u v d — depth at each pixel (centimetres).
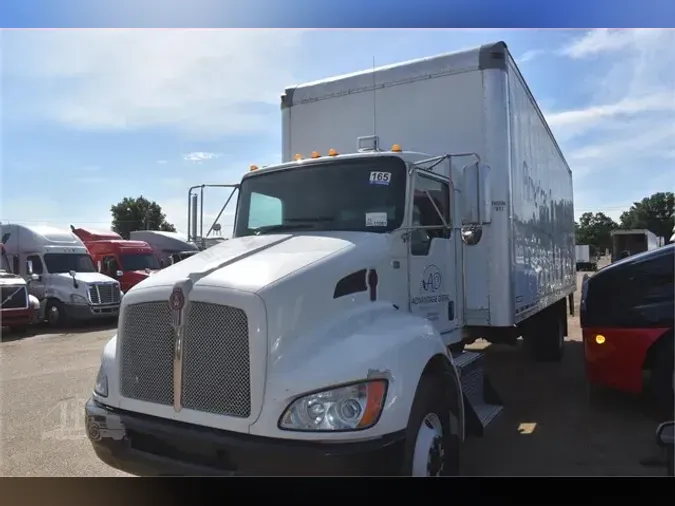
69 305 1734
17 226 1898
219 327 327
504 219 554
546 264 869
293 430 304
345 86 637
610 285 596
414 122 595
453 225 516
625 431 575
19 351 1226
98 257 2278
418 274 458
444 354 384
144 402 350
